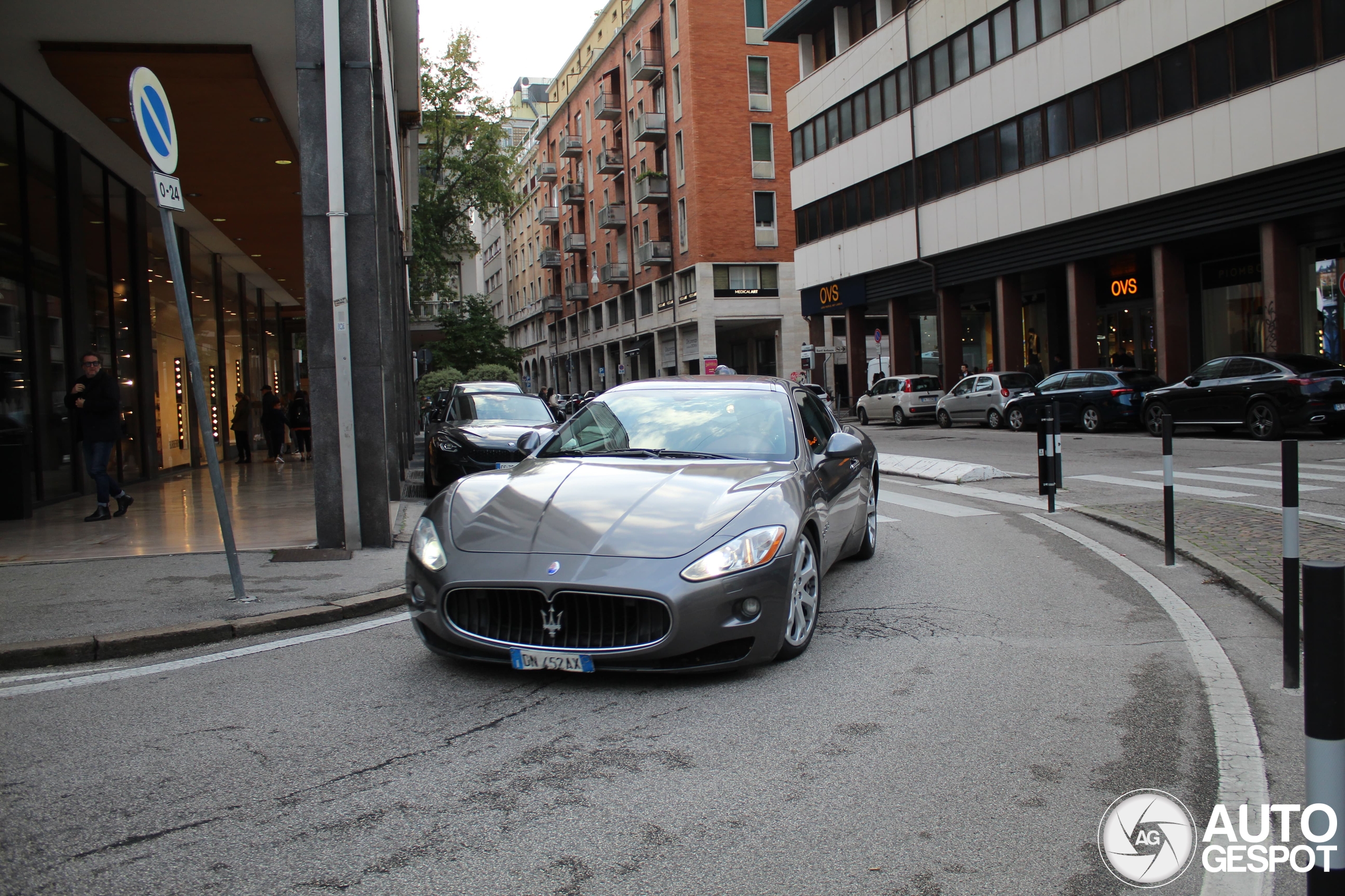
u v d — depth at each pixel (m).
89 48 10.45
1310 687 1.95
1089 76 24.17
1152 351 27.66
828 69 35.19
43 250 12.46
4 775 3.43
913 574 7.09
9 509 10.59
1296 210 19.72
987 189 27.88
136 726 3.95
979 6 27.61
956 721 3.91
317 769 3.46
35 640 5.07
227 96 11.94
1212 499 10.55
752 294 49.41
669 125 51.53
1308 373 16.84
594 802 3.16
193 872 2.70
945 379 30.89
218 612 5.75
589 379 70.69
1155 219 23.05
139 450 16.03
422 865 2.74
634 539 4.32
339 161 8.15
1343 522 8.38
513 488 4.95
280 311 31.42
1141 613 5.78
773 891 2.58
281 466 20.08
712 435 5.68
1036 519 9.81
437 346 54.41
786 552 4.45
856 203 34.19
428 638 4.55
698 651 4.26
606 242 63.22
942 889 2.60
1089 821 3.02
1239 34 20.41
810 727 3.84
